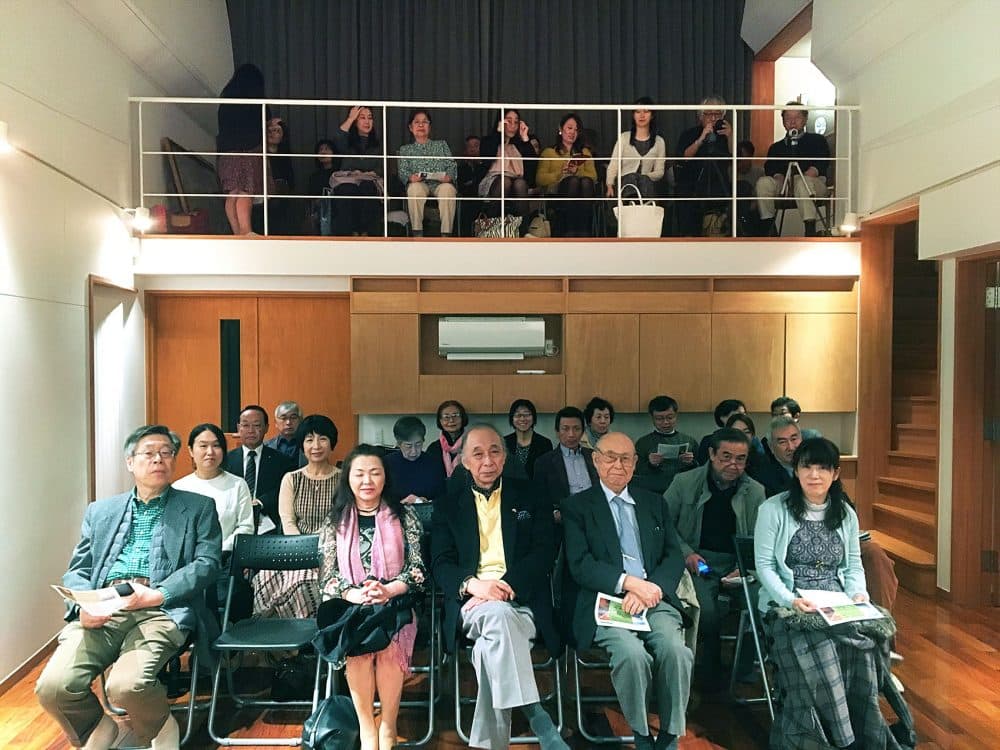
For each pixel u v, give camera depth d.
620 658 2.95
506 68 7.84
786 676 3.03
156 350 6.02
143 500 3.26
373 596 3.03
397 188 7.05
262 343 6.11
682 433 5.86
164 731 3.04
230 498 3.97
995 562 4.94
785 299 6.02
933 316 6.87
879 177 5.59
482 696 2.98
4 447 3.73
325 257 5.77
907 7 4.95
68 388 4.46
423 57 7.79
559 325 6.15
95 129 5.03
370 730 3.00
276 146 6.63
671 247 5.88
